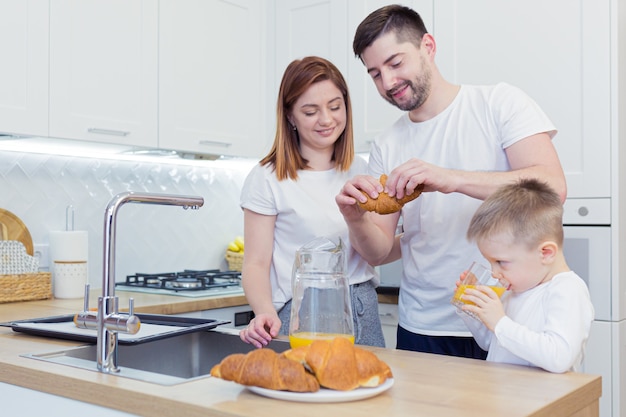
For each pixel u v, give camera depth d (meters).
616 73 2.20
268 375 0.88
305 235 1.74
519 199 1.28
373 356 0.93
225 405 0.87
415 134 1.75
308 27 2.94
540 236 1.24
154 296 2.41
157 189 2.91
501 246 1.27
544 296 1.23
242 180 3.29
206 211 3.11
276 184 1.75
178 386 0.98
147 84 2.51
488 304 1.20
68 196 2.60
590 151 2.24
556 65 2.31
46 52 2.20
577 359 1.18
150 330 1.44
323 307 1.10
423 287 1.71
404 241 1.80
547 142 1.56
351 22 2.80
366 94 2.77
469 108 1.66
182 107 2.65
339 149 1.79
